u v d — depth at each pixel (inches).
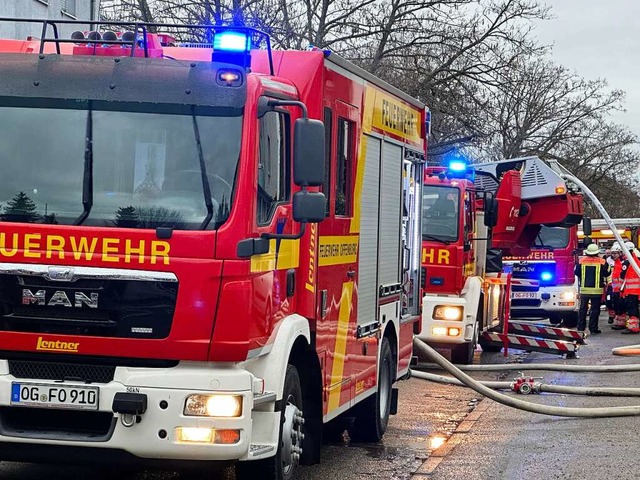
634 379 563.5
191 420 225.6
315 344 283.3
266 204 246.8
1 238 231.0
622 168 1934.1
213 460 231.0
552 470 318.0
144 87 237.0
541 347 657.0
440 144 1143.6
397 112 384.2
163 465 232.8
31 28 862.5
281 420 256.8
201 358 227.6
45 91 238.4
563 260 887.7
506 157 1697.8
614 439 375.6
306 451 289.9
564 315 934.4
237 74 235.6
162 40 299.3
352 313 325.4
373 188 350.6
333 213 300.7
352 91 319.0
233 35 243.4
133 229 228.4
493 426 407.8
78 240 229.1
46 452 231.6
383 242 366.9
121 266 228.1
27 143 236.2
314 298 281.9
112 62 241.0
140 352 227.9
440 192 602.2
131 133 235.1
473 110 1162.6
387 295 374.0
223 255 227.5
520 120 1707.7
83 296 228.8
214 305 227.0
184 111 235.0
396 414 441.1
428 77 1129.4
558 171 770.8
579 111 1710.1
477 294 617.0
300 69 282.2
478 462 331.0
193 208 230.1
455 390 521.7
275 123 253.4
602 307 1355.8
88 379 233.0
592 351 738.2
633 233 1320.1
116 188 233.0
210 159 232.5
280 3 1034.7
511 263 893.2
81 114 236.8
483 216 667.4
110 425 228.2
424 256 600.7
